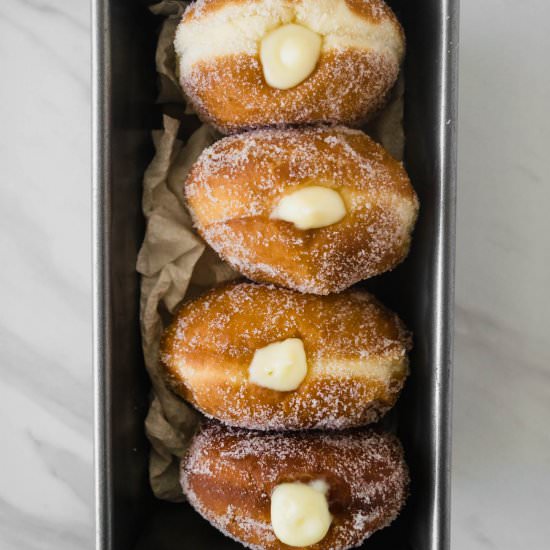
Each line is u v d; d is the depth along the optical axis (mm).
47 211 529
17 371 530
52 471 530
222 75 460
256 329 459
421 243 468
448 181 451
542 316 525
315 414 459
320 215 445
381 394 463
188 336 468
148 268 487
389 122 495
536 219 525
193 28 466
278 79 454
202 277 493
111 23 454
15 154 528
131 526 470
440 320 450
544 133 525
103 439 449
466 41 527
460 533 524
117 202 459
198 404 468
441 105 452
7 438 531
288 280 461
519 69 526
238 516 459
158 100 500
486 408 525
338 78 458
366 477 458
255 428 466
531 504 523
